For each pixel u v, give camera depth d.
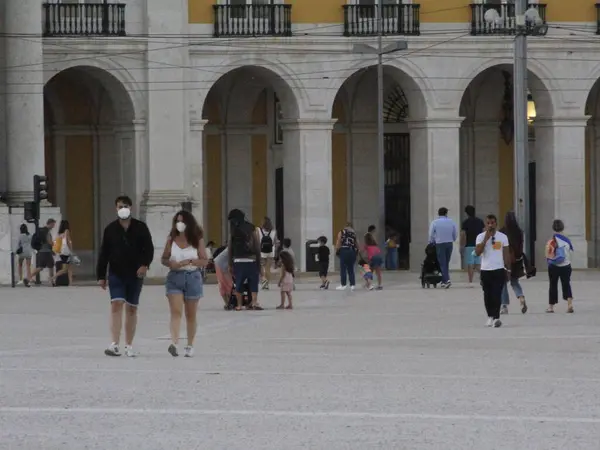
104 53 53.97
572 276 52.06
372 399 20.83
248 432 18.23
